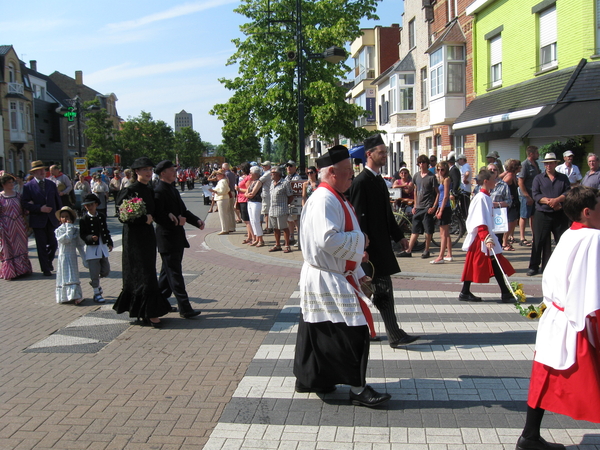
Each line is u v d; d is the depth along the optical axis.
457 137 21.97
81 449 3.69
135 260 6.43
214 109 21.09
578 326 3.18
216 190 15.17
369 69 40.16
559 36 14.70
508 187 11.09
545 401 3.35
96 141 50.41
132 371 5.12
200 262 11.05
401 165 14.60
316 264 4.12
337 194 4.14
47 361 5.43
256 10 19.98
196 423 4.05
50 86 57.84
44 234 10.03
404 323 6.49
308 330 4.21
